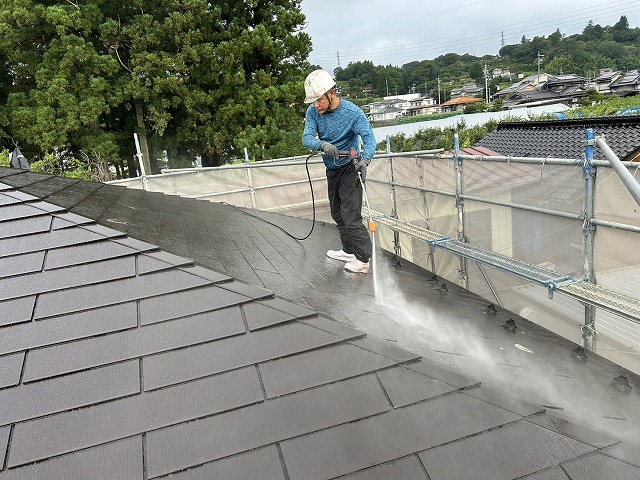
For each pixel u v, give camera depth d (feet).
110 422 6.22
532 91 281.74
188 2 75.00
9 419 6.20
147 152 84.64
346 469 5.82
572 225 18.67
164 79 75.61
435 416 6.45
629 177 11.77
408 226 26.91
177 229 12.42
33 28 74.08
